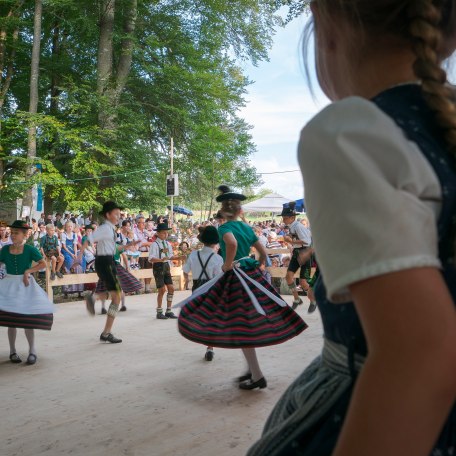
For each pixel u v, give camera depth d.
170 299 7.96
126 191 17.22
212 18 18.34
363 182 0.51
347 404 0.63
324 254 0.54
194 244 13.40
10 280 5.20
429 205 0.54
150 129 19.14
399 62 0.66
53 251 9.83
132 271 11.09
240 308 4.05
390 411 0.46
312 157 0.56
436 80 0.60
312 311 7.91
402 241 0.50
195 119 18.89
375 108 0.56
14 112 18.88
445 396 0.47
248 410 3.59
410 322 0.47
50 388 4.26
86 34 17.70
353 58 0.68
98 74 17.05
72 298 10.62
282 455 0.68
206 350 5.44
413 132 0.58
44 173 15.47
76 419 3.50
